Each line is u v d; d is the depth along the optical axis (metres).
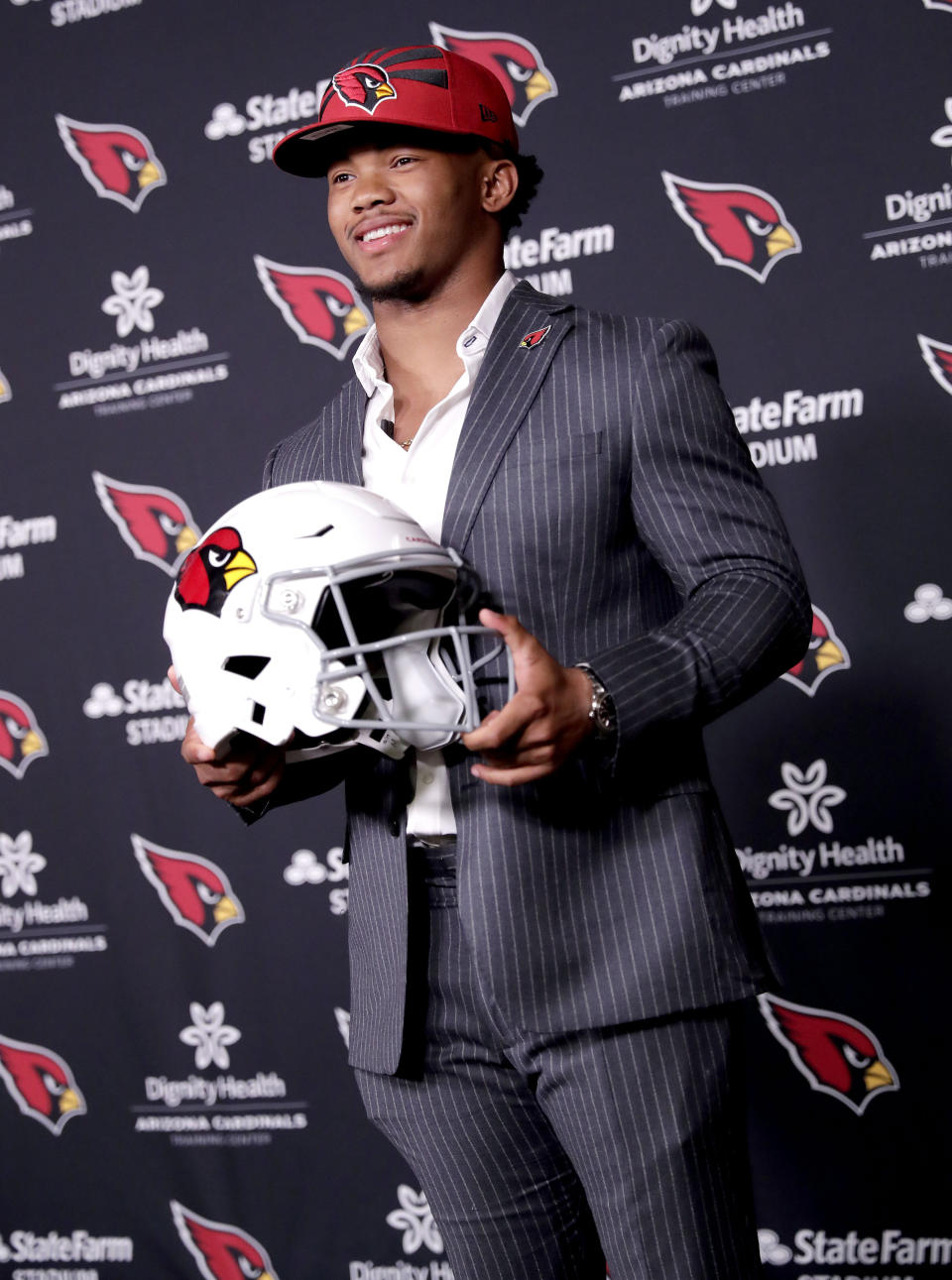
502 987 1.12
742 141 2.22
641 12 2.29
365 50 2.45
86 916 2.47
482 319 1.30
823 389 2.14
